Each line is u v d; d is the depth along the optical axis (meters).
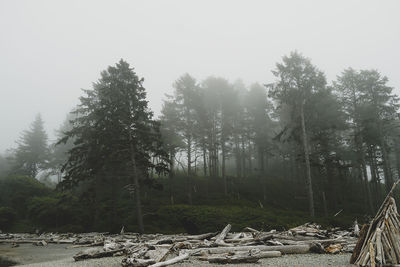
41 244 17.41
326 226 16.92
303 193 31.02
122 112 21.38
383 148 27.12
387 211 6.98
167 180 32.94
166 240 12.79
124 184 25.17
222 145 31.84
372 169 28.97
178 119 30.08
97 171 21.72
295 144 31.88
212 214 19.97
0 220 26.38
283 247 9.73
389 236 6.54
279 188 32.62
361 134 27.66
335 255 8.95
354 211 27.30
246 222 18.30
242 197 28.97
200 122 31.64
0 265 10.42
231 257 8.14
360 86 28.69
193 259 8.92
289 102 23.69
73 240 18.03
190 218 20.03
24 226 26.38
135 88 22.64
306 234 12.38
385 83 28.28
